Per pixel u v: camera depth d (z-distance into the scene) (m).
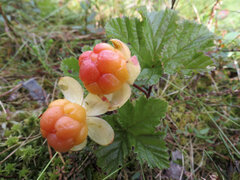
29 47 0.14
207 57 0.08
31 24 0.18
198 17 0.13
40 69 0.13
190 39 0.09
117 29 0.09
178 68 0.08
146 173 0.09
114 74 0.06
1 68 0.13
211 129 0.11
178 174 0.09
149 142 0.08
